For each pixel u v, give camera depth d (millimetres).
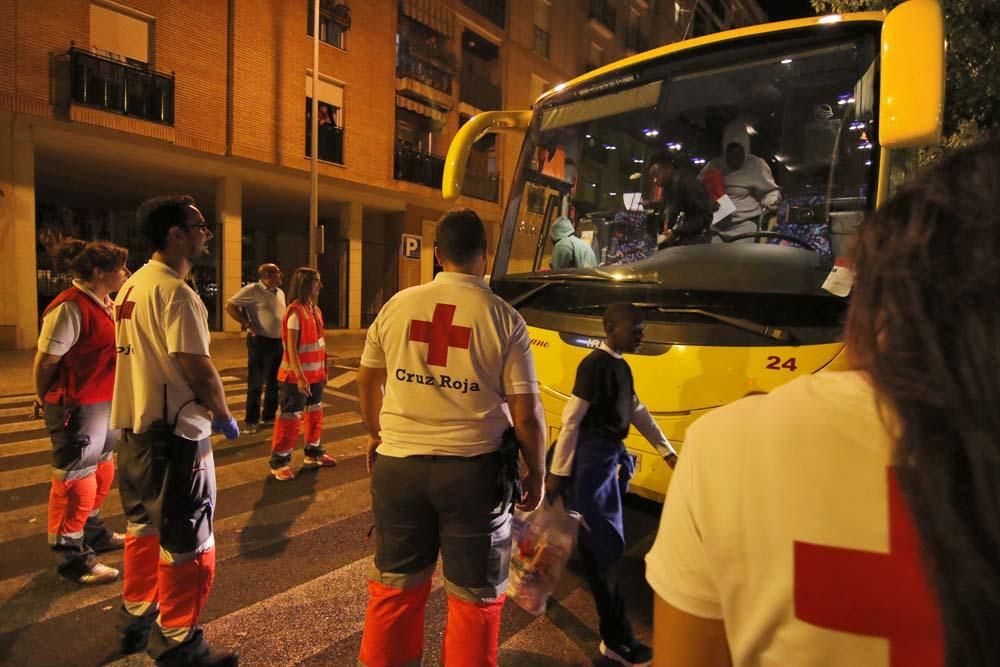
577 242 3879
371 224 21484
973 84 6492
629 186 3695
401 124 20172
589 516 2479
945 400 551
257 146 15375
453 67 20812
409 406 2002
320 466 5332
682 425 2660
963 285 565
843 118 2889
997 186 594
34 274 12367
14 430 6316
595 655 2643
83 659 2562
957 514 535
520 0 22906
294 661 2582
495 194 22750
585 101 3939
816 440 667
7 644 2652
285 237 23531
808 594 640
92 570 3201
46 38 11945
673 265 2961
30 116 11906
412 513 1996
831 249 2787
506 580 2041
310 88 16578
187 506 2336
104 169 15156
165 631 2340
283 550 3658
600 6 26922
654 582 813
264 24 15305
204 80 14312
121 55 13031
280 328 6617
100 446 3234
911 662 593
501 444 2018
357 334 18688
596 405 2516
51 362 2986
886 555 606
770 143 3158
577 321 3098
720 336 2662
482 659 1951
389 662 1973
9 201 11938
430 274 21656
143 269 2434
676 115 3525
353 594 3146
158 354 2301
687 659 767
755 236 3074
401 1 18969
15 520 4004
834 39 2977
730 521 710
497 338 1994
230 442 6008
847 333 728
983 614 525
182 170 15336
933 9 2256
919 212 632
